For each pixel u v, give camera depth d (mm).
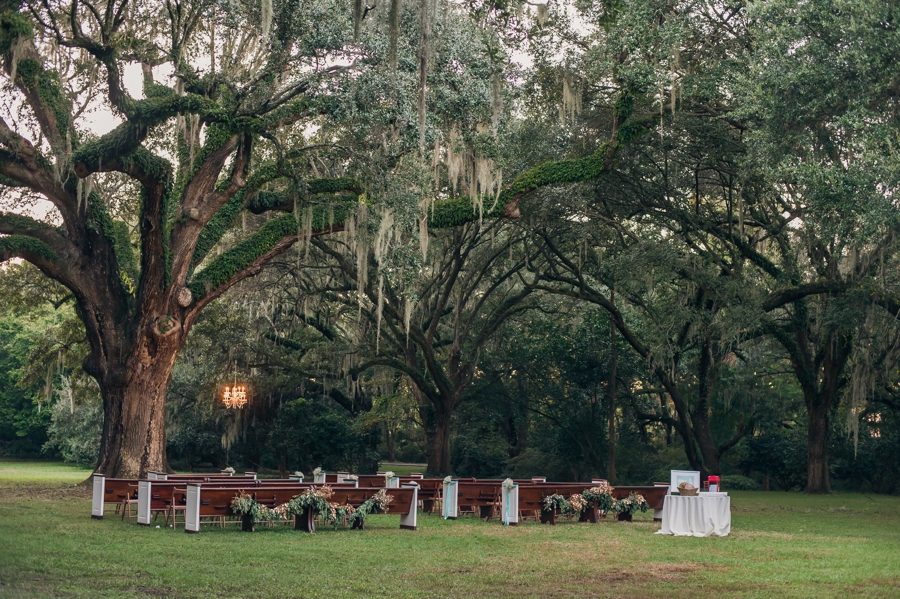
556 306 37031
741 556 11680
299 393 37250
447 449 33469
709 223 27234
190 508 12930
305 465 32500
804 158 19516
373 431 35500
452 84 19906
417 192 20062
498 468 37344
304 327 37625
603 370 33969
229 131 19078
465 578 9148
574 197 26172
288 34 18188
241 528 13789
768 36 18797
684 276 26703
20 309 29938
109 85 17422
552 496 16062
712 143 25016
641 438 37750
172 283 20453
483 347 37062
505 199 22297
